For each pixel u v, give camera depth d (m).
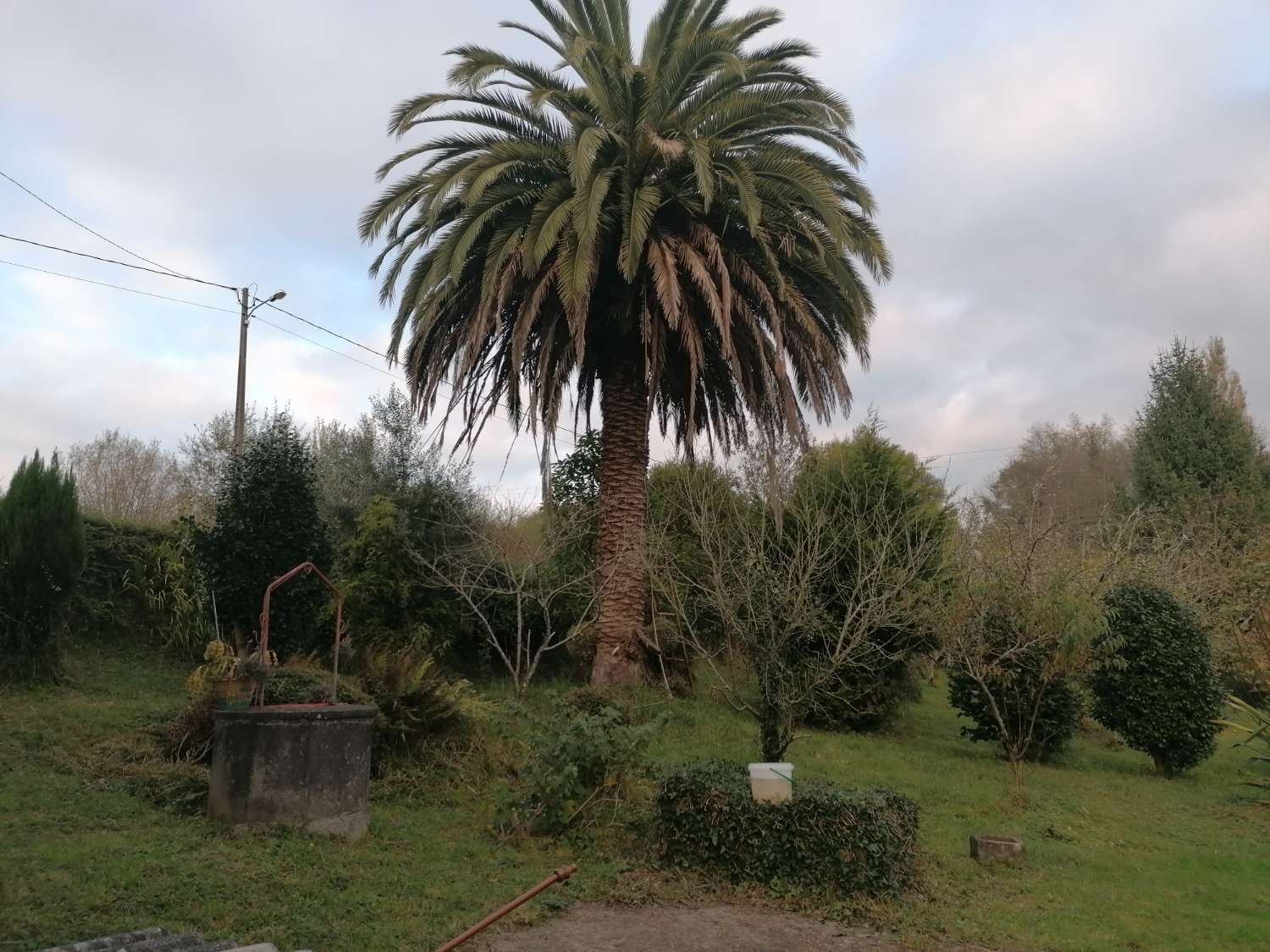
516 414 15.14
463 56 13.58
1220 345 35.97
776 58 14.17
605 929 6.12
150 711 10.38
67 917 5.24
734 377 13.70
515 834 7.94
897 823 7.19
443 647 14.26
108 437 33.97
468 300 14.59
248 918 5.58
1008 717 14.05
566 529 15.52
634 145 13.62
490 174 12.72
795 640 11.26
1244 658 17.27
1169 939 6.42
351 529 16.58
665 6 14.14
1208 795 12.46
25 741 8.85
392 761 9.51
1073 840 9.33
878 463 14.58
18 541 10.66
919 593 11.53
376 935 5.55
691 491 12.74
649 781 8.95
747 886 7.01
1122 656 14.16
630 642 14.07
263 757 7.29
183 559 13.61
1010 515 19.95
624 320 14.20
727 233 14.30
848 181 14.30
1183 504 27.59
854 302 14.35
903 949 6.01
